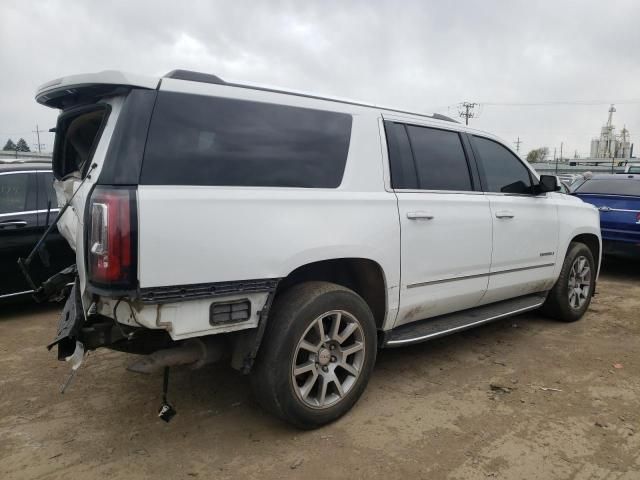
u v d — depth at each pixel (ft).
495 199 14.62
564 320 18.35
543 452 9.74
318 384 10.40
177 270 8.48
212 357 9.77
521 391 12.46
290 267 9.73
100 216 8.11
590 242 19.58
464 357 14.78
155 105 8.67
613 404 11.83
